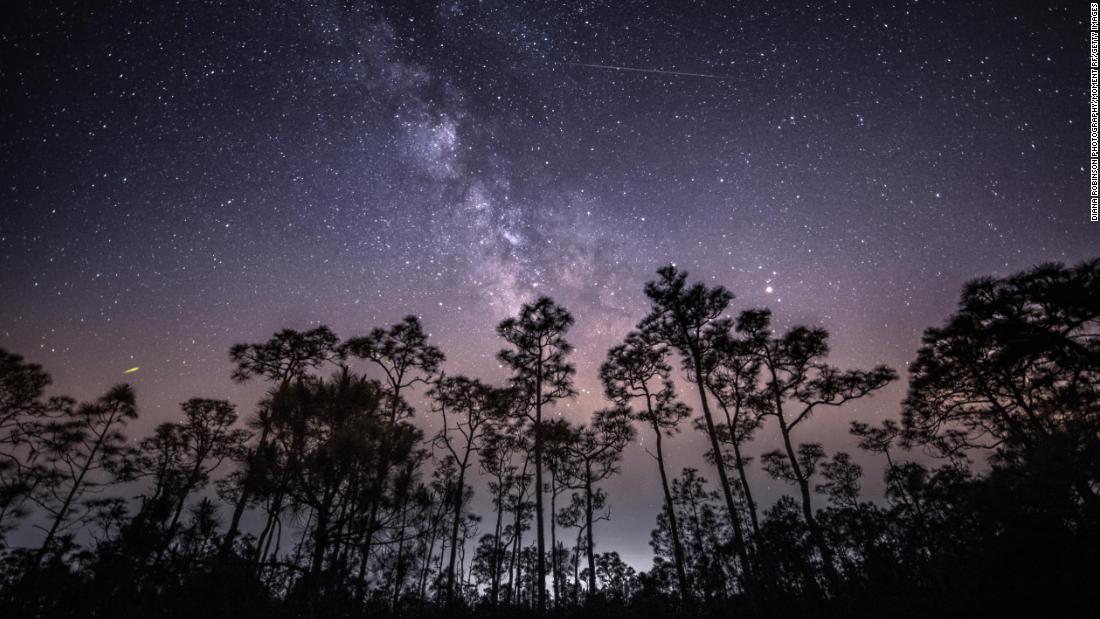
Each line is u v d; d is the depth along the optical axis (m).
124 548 8.42
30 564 8.82
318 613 8.72
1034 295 10.22
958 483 9.63
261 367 24.09
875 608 10.09
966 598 7.74
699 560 23.61
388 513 9.46
